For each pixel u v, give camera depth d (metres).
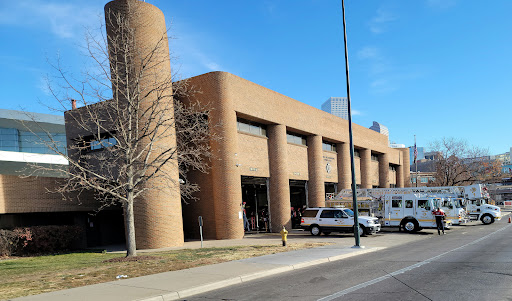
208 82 26.52
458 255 14.09
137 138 16.66
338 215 26.27
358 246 17.81
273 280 10.76
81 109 21.09
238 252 16.97
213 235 26.47
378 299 7.79
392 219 28.53
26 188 22.02
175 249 20.39
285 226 31.00
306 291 8.92
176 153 18.98
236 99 27.20
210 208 26.70
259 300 8.25
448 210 28.83
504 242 18.02
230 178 26.17
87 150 27.36
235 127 26.92
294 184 35.91
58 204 23.78
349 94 18.94
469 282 9.08
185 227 27.67
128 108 16.91
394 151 58.66
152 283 10.30
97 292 9.34
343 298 8.01
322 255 15.20
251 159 29.52
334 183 41.88
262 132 31.38
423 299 7.62
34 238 21.20
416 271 10.99
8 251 20.14
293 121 33.47
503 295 7.68
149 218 21.94
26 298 8.83
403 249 17.34
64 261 16.86
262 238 25.78
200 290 9.66
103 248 24.61
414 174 82.94
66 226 23.34
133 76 18.84
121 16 21.72
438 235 25.12
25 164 39.34
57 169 17.86
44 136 45.09
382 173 54.22
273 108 31.06
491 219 34.00
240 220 26.44
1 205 20.59
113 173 22.95
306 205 36.50
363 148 47.66
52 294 9.21
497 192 118.88
